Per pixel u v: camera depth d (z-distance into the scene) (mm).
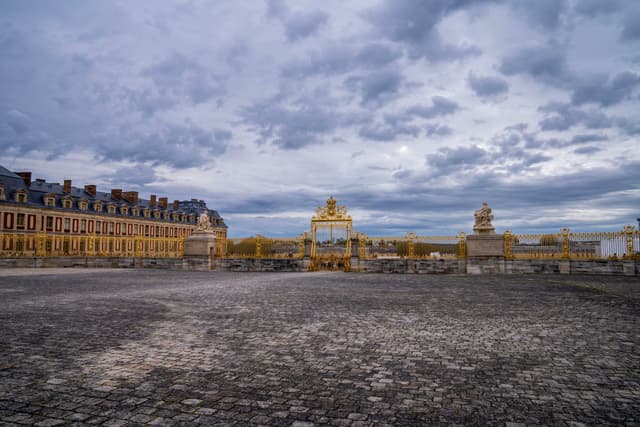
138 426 4875
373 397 5770
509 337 9016
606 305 13477
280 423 4977
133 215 91000
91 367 6922
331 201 32938
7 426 4844
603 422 5055
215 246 35000
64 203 75875
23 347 8078
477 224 29906
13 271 30500
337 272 30891
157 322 10461
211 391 5941
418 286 19688
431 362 7277
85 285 19703
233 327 9922
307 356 7590
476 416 5203
